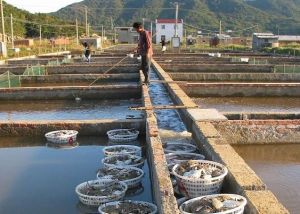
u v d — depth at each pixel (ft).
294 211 18.63
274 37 182.60
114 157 23.84
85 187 19.63
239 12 386.11
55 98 50.19
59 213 18.25
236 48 163.12
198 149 24.26
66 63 82.38
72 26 253.24
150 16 401.29
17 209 18.75
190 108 31.40
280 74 66.59
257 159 26.81
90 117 39.50
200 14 369.50
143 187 21.02
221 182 16.94
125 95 50.11
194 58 95.86
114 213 16.55
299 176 23.62
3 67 74.84
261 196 14.89
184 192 17.02
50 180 22.39
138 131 30.45
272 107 45.52
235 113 32.30
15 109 44.88
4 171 23.91
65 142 29.01
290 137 29.35
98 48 156.35
